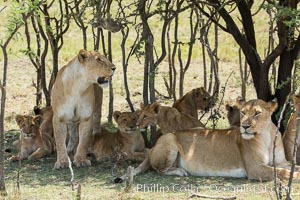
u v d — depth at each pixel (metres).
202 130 12.88
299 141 12.82
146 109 14.47
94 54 13.65
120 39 27.81
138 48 14.70
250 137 11.93
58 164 13.72
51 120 15.45
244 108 12.10
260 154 12.09
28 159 14.56
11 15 11.36
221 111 18.48
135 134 14.30
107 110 19.42
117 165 13.80
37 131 14.80
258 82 15.34
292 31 14.16
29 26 27.70
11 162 14.40
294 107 13.05
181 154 12.80
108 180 12.62
